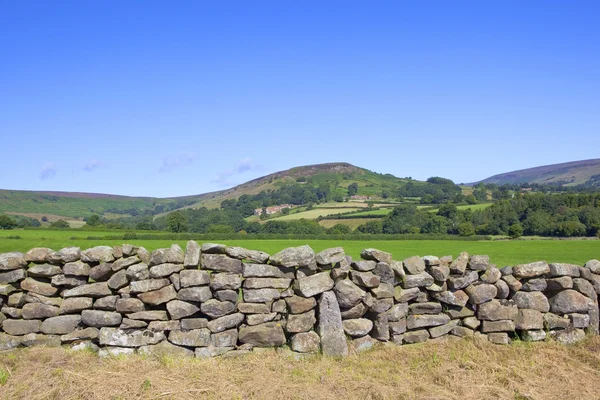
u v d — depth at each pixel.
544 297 8.52
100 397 5.83
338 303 7.73
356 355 7.56
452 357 7.50
